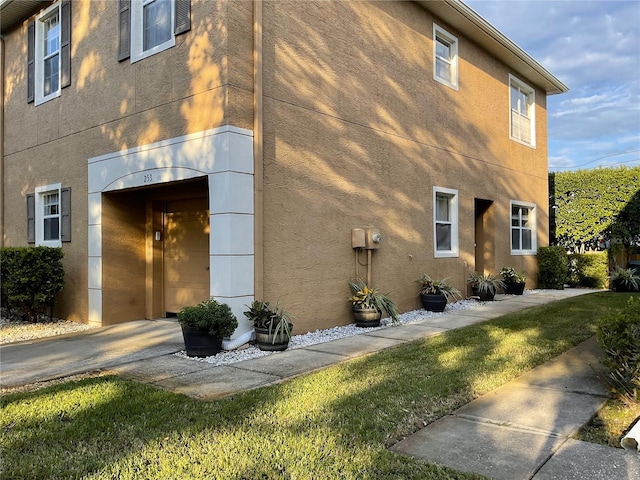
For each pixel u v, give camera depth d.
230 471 2.77
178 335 7.00
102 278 7.83
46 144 9.17
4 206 10.41
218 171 6.02
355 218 7.89
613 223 14.81
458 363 5.08
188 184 7.70
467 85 10.87
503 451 3.03
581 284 14.03
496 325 7.36
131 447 3.13
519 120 13.28
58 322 8.35
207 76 6.19
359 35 8.04
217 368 5.18
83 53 8.27
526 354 5.45
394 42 8.80
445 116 10.12
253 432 3.33
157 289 8.42
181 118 6.51
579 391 4.20
